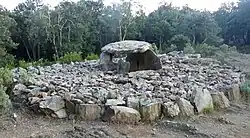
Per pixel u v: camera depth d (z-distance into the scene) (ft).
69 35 109.91
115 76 32.19
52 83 27.43
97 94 23.48
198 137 19.16
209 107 24.53
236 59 60.29
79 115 21.40
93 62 45.83
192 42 100.78
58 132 18.76
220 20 134.41
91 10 132.05
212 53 60.08
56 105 21.85
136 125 20.59
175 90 26.02
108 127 19.81
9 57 82.33
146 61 36.94
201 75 33.76
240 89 30.04
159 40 116.26
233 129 21.11
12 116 20.65
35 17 105.81
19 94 24.20
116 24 120.78
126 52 35.14
